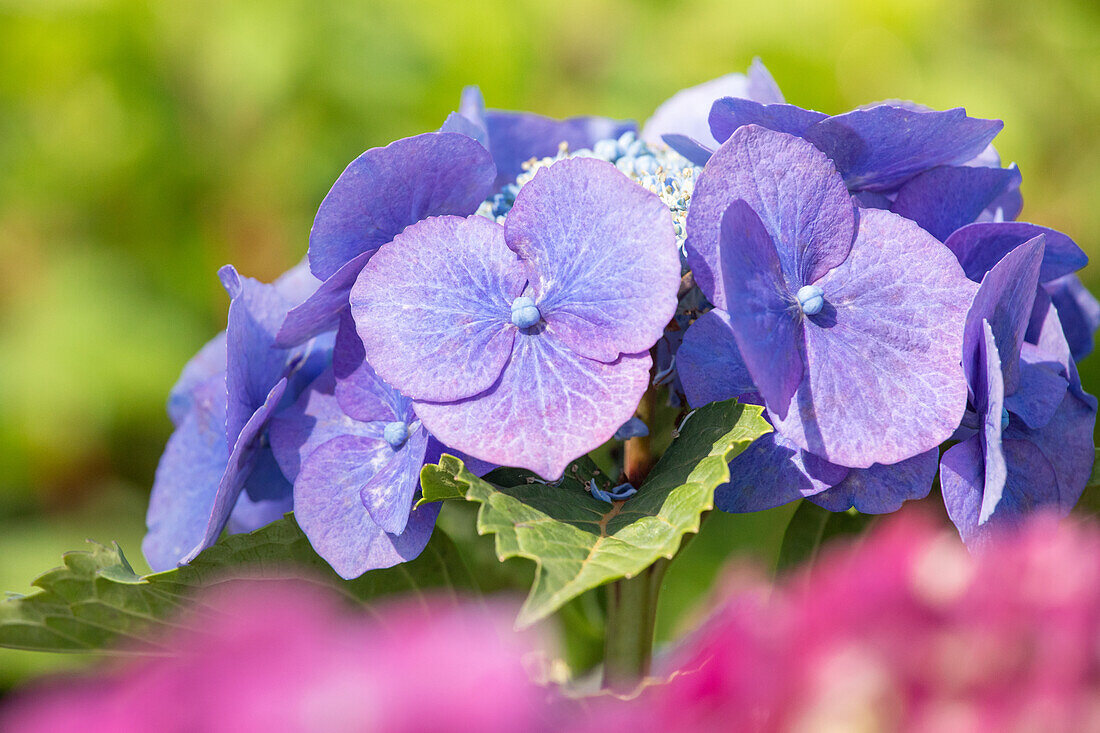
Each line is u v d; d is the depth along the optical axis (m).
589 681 0.36
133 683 0.21
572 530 0.29
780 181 0.30
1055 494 0.31
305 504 0.31
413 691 0.21
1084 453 0.31
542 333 0.29
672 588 0.55
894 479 0.30
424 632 0.22
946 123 0.31
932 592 0.23
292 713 0.21
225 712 0.21
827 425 0.29
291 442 0.32
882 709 0.23
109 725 0.21
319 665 0.22
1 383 0.69
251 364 0.32
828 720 0.23
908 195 0.32
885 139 0.31
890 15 0.68
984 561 0.23
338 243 0.31
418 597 0.33
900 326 0.30
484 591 0.37
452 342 0.30
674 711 0.24
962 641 0.23
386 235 0.31
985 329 0.29
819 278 0.30
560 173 0.29
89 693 0.22
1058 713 0.22
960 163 0.32
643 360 0.29
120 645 0.32
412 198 0.31
